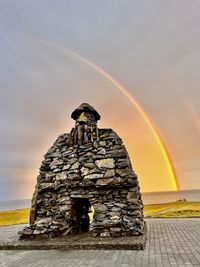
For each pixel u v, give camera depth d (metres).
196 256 8.75
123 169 13.07
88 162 13.68
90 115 15.31
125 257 8.95
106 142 14.05
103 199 12.94
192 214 23.31
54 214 13.48
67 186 13.52
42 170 14.47
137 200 12.61
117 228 11.72
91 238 11.55
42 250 10.62
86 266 8.17
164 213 26.03
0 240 12.23
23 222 24.64
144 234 11.84
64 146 14.91
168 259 8.51
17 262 9.06
